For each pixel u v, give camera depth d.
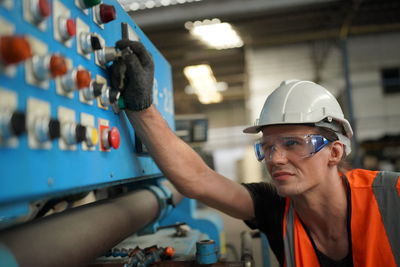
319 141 0.87
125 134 0.83
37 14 0.46
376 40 6.81
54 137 0.47
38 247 0.50
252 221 1.13
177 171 0.91
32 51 0.46
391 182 0.93
